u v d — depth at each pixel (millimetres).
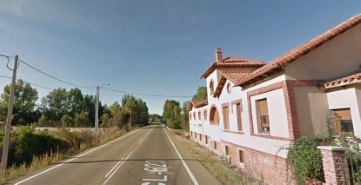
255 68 17750
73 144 22047
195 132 29625
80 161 13391
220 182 8547
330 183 5859
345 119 7371
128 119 60406
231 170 11828
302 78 8016
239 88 12547
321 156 6395
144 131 49281
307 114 7758
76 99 91562
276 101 8633
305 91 7949
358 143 6398
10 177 9344
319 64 8156
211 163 12648
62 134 22797
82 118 63656
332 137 7285
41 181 8773
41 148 18016
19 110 66250
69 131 23703
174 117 69688
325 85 7723
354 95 6848
